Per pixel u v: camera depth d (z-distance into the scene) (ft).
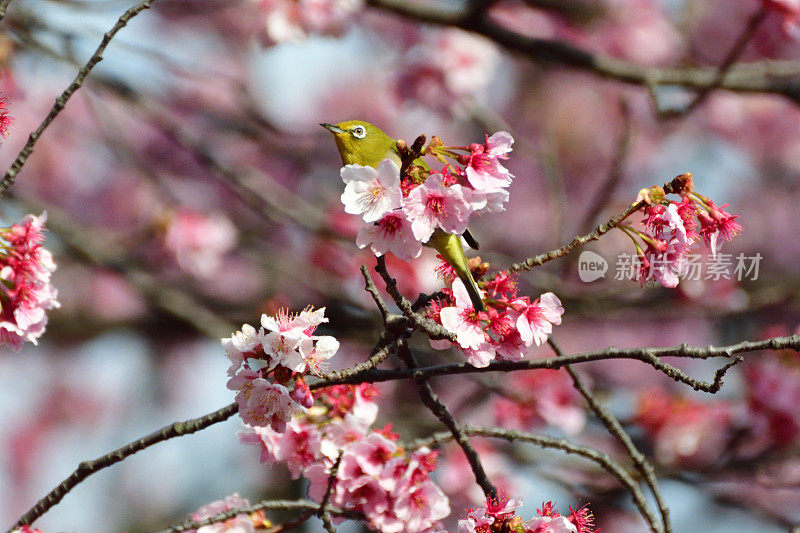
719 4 53.31
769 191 57.11
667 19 54.08
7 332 16.34
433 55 41.34
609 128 56.75
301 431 17.83
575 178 56.44
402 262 35.50
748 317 43.01
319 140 49.55
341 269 40.75
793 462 33.63
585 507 16.58
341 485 17.51
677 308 38.47
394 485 17.06
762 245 55.62
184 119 51.65
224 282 48.78
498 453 33.73
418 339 34.37
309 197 50.19
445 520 30.81
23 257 16.12
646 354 15.03
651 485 17.81
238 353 14.83
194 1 53.57
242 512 17.38
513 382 35.42
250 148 51.26
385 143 19.34
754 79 34.17
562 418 34.83
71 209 52.26
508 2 50.03
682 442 36.73
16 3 33.12
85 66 15.71
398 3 35.50
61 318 52.75
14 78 32.58
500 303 15.65
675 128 56.65
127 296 53.06
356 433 17.98
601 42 51.37
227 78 37.14
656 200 15.46
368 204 14.46
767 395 33.76
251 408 14.62
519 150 55.72
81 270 52.90
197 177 51.13
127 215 52.08
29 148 15.56
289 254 47.52
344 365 43.60
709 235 15.31
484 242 54.49
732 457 33.71
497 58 42.14
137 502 56.85
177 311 39.24
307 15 32.78
